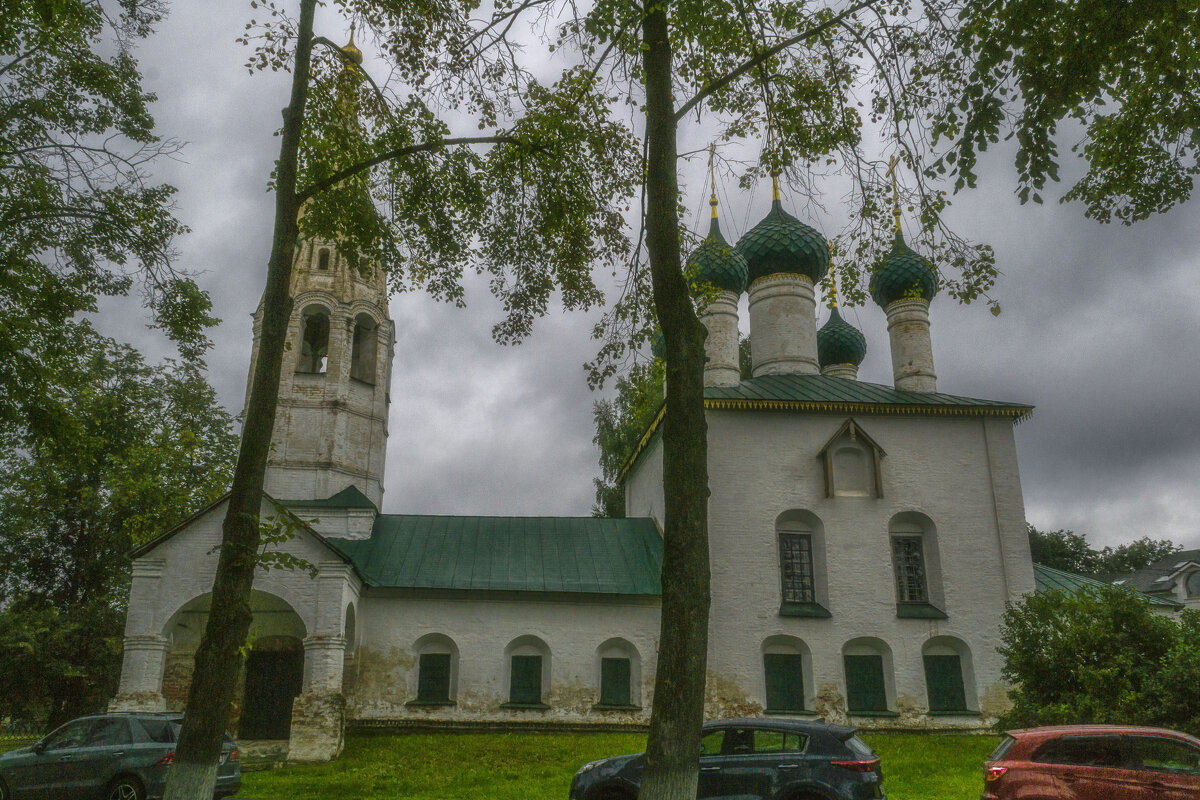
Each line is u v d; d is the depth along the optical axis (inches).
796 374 1314.0
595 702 1055.0
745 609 1086.4
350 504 1161.4
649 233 384.5
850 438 1159.6
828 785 460.4
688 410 361.7
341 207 547.5
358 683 1040.8
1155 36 456.8
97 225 697.6
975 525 1145.4
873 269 571.5
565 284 621.3
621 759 497.0
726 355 1305.4
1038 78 465.1
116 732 610.9
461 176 573.6
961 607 1109.1
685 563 343.9
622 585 1103.0
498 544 1178.0
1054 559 2182.6
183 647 1052.5
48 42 663.1
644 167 455.8
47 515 1291.8
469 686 1049.5
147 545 962.1
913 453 1171.9
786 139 551.2
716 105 573.9
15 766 585.3
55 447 726.5
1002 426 1193.4
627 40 467.2
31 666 1181.7
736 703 1050.1
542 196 585.0
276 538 381.1
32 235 689.6
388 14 528.4
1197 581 2273.6
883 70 488.7
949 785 722.8
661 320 376.5
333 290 1240.2
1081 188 542.9
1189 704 630.5
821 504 1138.0
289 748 876.6
